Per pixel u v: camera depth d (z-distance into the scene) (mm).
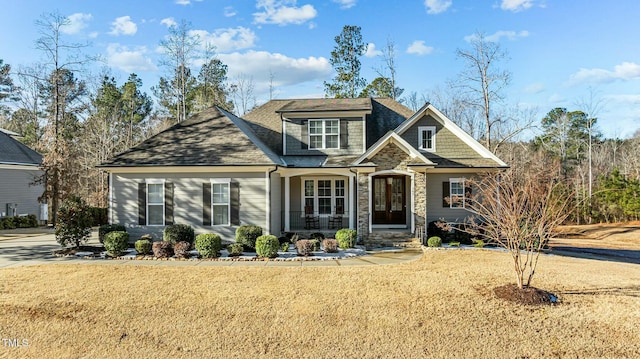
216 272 11484
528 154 37438
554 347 6840
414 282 10367
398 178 20125
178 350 6746
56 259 13648
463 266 12586
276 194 17781
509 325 7625
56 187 25031
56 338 7133
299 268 12148
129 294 9195
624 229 26828
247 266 12445
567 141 47906
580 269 12383
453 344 6930
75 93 36719
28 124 42875
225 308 8352
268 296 9094
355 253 14789
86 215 15086
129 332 7348
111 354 6633
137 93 55281
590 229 28203
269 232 15961
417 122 20172
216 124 18469
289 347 6836
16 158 26438
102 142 38438
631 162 41250
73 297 8953
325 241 14797
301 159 19297
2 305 8430
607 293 9438
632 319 7871
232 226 16000
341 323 7691
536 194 9328
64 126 35625
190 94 45281
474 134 39125
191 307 8391
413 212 17625
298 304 8586
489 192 10898
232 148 16734
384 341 7023
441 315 8039
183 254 13719
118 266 12352
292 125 19984
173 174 16172
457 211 19047
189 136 17703
